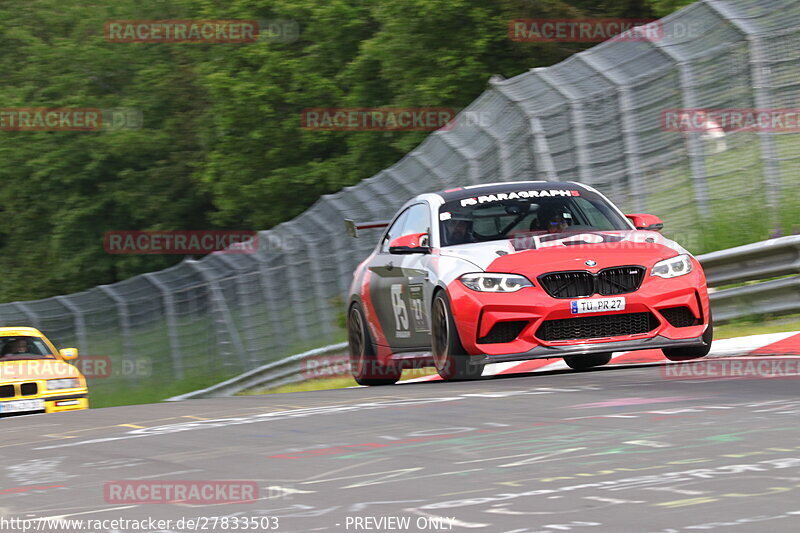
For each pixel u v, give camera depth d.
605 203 30.80
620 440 14.41
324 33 109.44
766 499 10.27
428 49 88.75
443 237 29.91
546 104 46.50
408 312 30.94
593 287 26.48
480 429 16.38
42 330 86.81
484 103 50.12
